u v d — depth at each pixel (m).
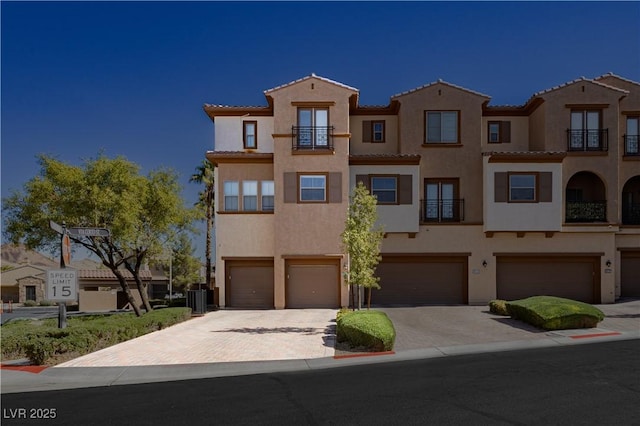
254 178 24.56
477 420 6.86
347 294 23.47
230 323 18.28
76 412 7.55
